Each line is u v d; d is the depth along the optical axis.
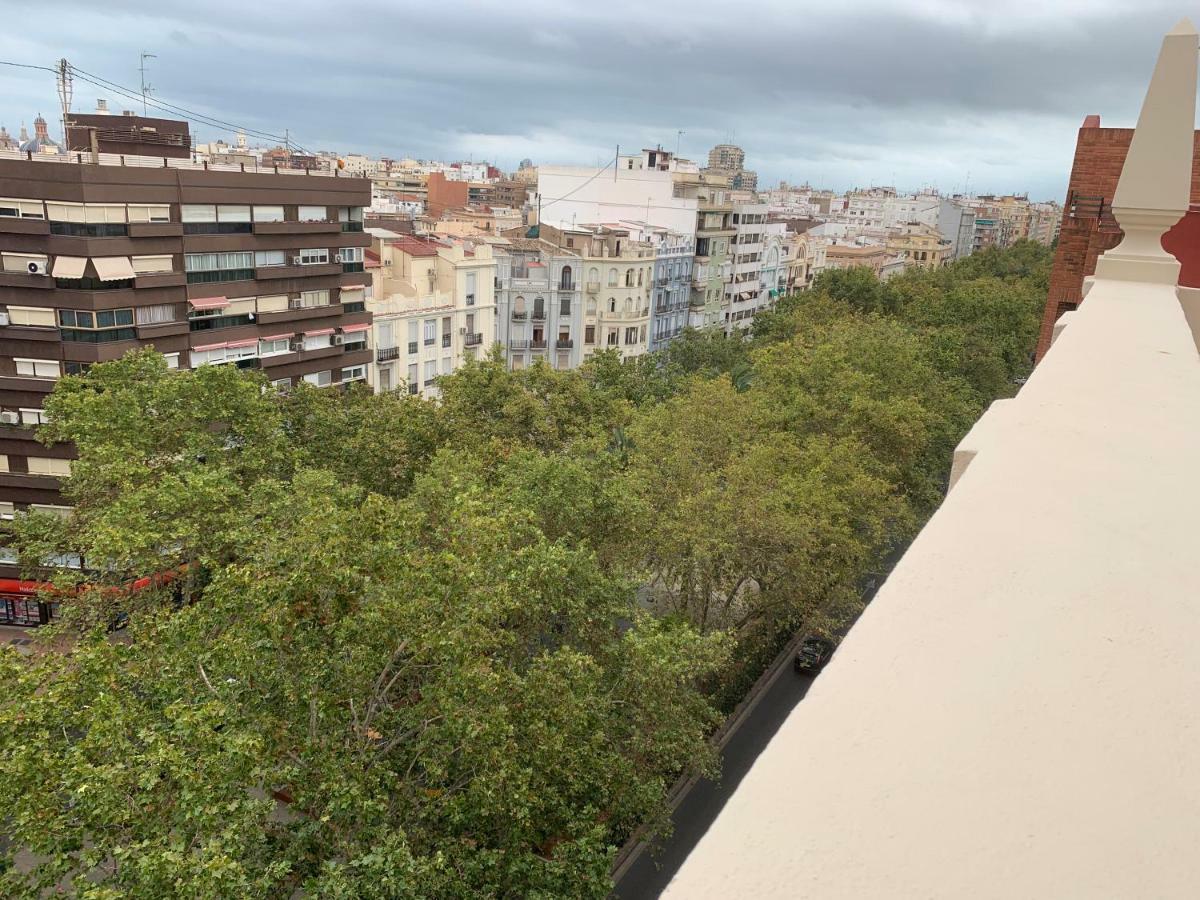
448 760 15.40
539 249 74.62
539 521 23.55
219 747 12.64
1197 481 2.14
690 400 37.22
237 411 28.45
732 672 30.48
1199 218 12.62
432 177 125.56
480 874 14.81
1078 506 1.92
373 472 29.97
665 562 27.89
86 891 10.43
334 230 47.34
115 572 23.30
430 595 15.07
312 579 14.66
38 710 13.17
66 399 27.33
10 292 36.69
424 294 57.56
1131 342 4.21
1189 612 1.41
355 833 13.70
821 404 39.66
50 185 35.91
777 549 27.00
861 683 1.21
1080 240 21.11
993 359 56.69
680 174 98.88
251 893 11.04
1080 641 1.31
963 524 1.81
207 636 16.38
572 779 16.52
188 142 50.09
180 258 40.09
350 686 14.61
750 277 103.94
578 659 16.53
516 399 34.81
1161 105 7.47
